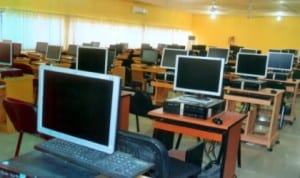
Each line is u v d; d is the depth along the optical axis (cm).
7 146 378
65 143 151
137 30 1427
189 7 1396
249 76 506
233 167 297
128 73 707
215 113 289
